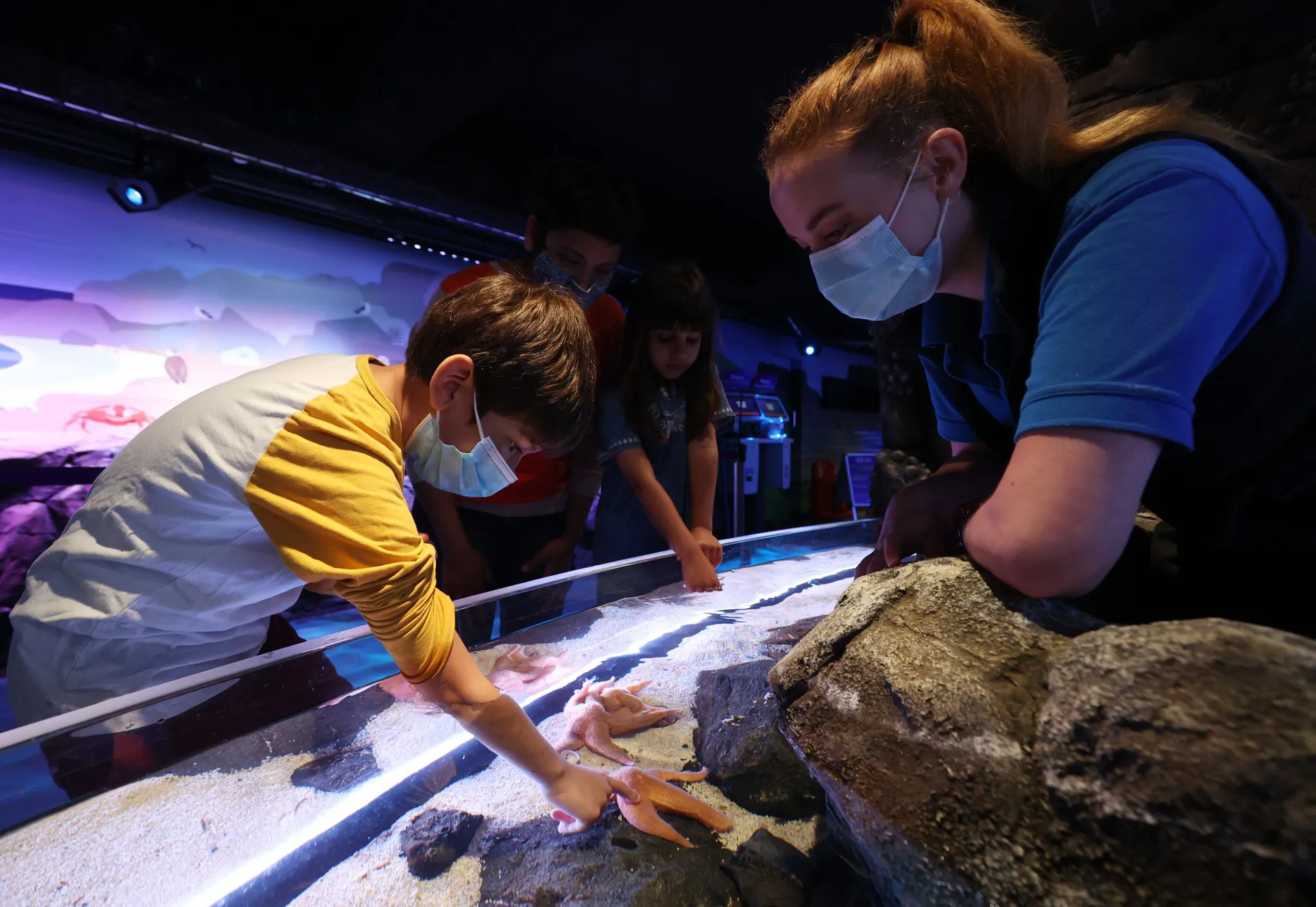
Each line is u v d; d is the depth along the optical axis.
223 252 4.79
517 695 1.21
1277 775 0.41
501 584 2.24
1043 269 0.74
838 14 3.99
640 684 1.26
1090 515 0.58
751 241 7.74
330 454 0.87
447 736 1.04
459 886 0.74
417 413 1.03
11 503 3.90
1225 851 0.42
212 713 0.90
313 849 0.78
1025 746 0.55
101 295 4.31
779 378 9.64
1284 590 0.79
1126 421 0.56
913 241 0.80
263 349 5.04
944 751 0.59
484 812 0.89
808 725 0.72
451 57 3.79
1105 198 0.65
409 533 0.87
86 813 0.77
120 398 4.40
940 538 0.97
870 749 0.65
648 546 2.13
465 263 6.14
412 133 4.36
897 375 3.51
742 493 7.56
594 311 2.12
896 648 0.68
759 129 5.37
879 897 0.68
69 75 3.28
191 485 0.92
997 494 0.65
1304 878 0.38
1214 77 2.48
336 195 4.80
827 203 0.80
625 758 1.02
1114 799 0.47
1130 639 0.52
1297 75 2.26
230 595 1.04
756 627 1.53
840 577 2.00
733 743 0.98
